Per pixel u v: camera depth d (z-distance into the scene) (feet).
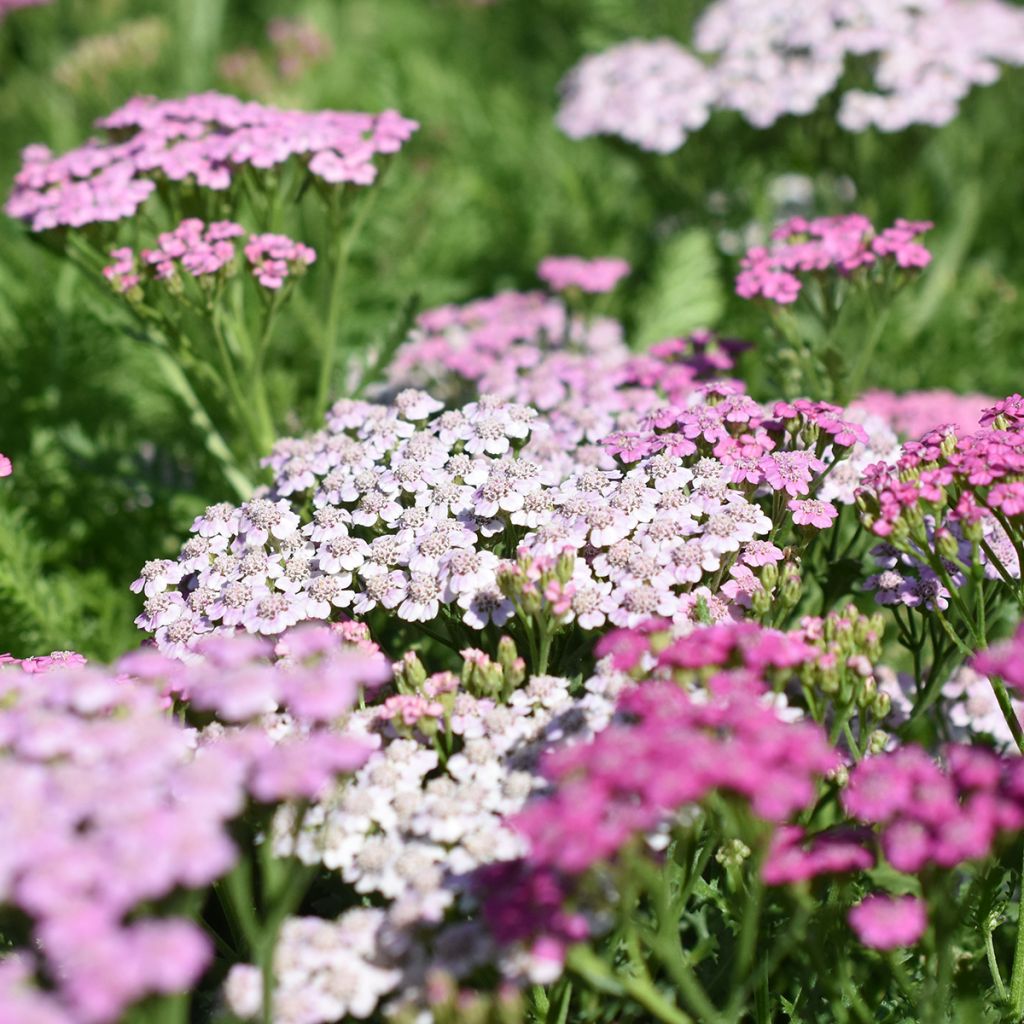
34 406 1.83
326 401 1.68
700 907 1.33
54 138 2.33
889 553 1.39
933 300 2.00
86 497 1.77
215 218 1.65
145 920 1.15
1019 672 1.18
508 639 1.29
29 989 1.12
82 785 1.15
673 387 1.59
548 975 1.17
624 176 2.42
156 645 1.36
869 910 1.18
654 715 1.18
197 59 2.55
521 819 1.16
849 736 1.31
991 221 2.26
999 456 1.30
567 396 1.65
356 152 1.60
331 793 1.25
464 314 1.86
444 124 2.41
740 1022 1.30
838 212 2.03
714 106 2.02
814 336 1.88
